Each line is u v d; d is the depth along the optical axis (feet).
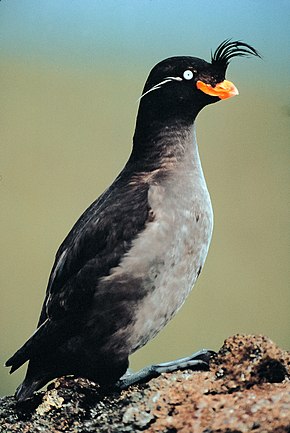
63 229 36.14
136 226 23.11
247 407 19.83
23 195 35.63
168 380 22.29
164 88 24.58
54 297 23.73
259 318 36.29
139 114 25.23
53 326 23.31
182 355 36.04
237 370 21.56
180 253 23.21
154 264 22.85
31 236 35.99
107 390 23.08
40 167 35.99
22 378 35.06
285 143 36.29
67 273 23.70
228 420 19.43
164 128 24.71
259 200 37.09
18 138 34.94
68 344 23.35
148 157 24.77
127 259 22.88
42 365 23.50
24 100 35.94
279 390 20.70
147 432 20.29
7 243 35.86
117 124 36.32
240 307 36.99
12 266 35.81
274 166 37.11
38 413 22.65
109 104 36.14
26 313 35.81
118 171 36.27
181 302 24.04
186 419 20.08
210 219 24.06
